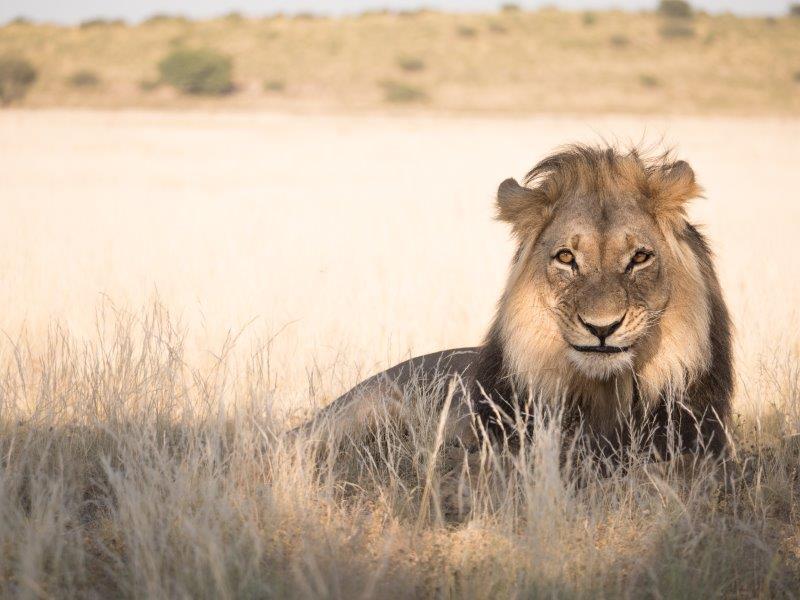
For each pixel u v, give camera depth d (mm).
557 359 8578
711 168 46688
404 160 53125
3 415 9750
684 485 8195
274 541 7273
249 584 6555
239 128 80125
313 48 152625
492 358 9344
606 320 7898
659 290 8312
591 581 6848
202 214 28234
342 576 6660
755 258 19438
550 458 7426
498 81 139000
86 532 7695
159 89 134500
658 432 8750
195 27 164250
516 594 6492
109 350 12305
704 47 154500
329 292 16297
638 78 138625
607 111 118500
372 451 9688
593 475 8383
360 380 11852
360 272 18062
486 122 91562
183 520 7109
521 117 102750
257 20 169375
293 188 37656
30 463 8453
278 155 56406
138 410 9750
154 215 27875
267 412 9484
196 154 56281
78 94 131125
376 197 34062
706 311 8648
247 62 146375
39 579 6586
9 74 124062
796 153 57469
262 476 8438
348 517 7918
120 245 21578
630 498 7949
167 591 6395
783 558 7398
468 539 7348
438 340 14453
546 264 8492
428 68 144375
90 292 16438
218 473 8070
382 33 159000
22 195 32844
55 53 148625
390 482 8672
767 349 12367
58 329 13586
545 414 8609
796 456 9297
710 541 7246
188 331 13547
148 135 70250
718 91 134250
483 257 20172
